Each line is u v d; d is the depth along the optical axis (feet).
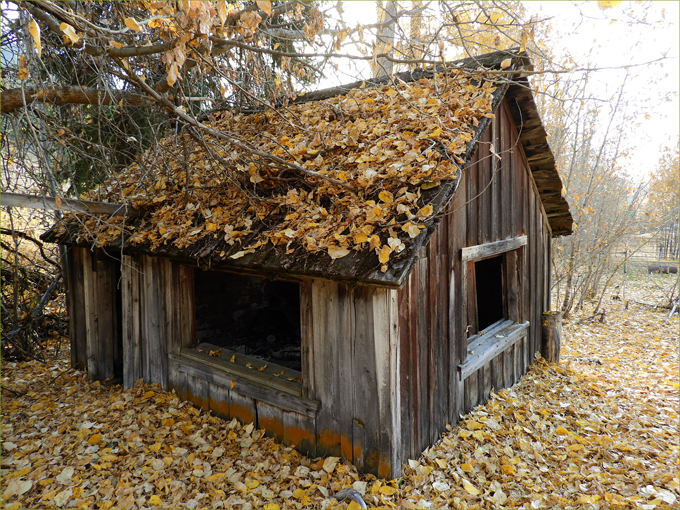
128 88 15.84
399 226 9.34
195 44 9.53
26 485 10.04
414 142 11.14
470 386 13.79
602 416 14.88
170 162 16.12
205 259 11.69
